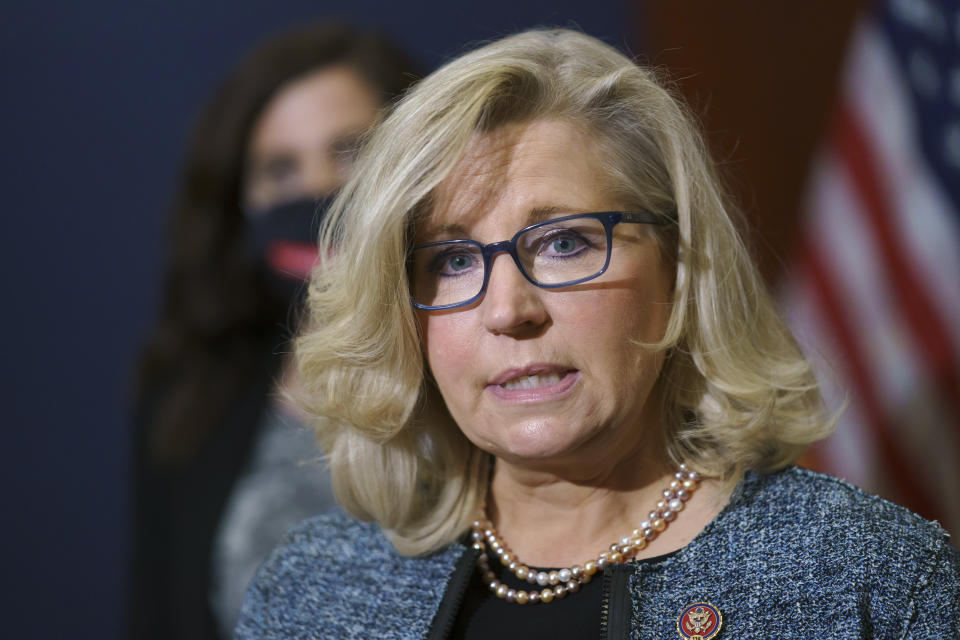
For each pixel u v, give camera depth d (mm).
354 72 6691
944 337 6492
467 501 3957
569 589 3660
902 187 6715
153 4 9000
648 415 3783
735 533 3598
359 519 4105
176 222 6891
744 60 7906
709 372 3689
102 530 9125
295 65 6656
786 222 7738
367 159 3660
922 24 6715
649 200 3533
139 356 7055
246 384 6539
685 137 3627
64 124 9031
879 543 3451
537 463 3596
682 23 8117
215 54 9016
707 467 3748
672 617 3484
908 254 6656
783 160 7777
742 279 3760
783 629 3391
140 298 9164
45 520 9094
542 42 3709
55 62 9016
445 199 3438
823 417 3863
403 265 3539
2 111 9000
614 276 3406
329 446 4121
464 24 8836
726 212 3775
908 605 3363
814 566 3451
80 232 9094
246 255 6727
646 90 3602
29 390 9094
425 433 3967
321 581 4070
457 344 3465
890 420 6602
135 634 6363
